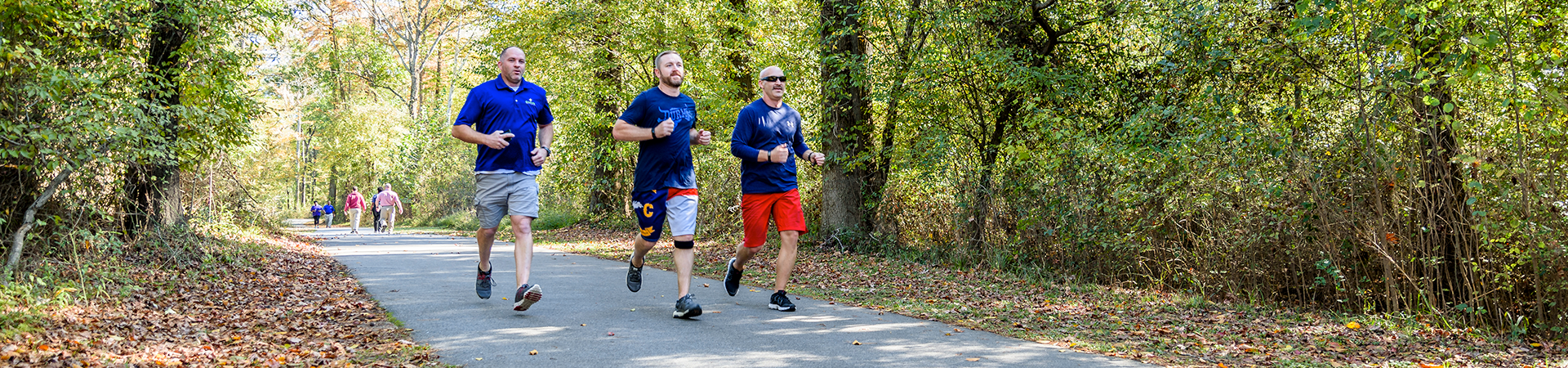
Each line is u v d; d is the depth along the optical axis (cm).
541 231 2081
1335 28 677
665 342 445
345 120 3666
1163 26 964
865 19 1146
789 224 571
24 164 634
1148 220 837
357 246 1348
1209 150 755
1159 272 860
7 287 519
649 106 527
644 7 1641
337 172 3944
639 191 545
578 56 1731
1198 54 871
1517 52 595
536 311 546
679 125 532
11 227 642
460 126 496
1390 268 655
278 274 805
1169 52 934
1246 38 820
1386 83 625
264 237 1312
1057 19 1127
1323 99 712
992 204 1022
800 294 690
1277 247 732
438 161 3462
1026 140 1060
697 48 1694
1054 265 963
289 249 1171
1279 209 710
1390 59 635
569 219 2227
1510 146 592
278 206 1773
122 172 784
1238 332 539
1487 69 550
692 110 543
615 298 623
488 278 573
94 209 709
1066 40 1133
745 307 589
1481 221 577
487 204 525
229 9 868
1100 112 1040
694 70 1670
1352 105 700
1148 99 948
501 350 420
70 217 698
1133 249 862
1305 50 739
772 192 571
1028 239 984
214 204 1212
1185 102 845
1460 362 467
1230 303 730
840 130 1223
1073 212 915
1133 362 422
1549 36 583
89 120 609
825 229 1255
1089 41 1130
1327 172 693
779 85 569
